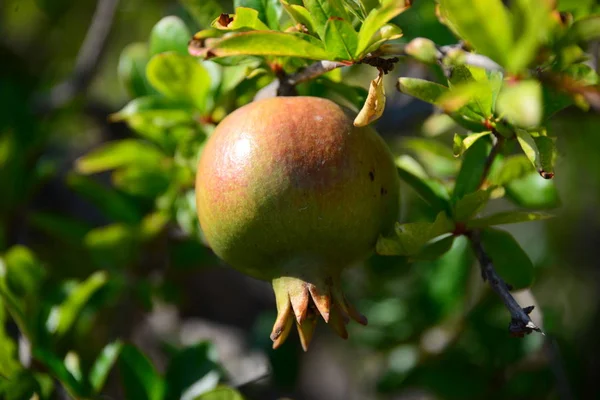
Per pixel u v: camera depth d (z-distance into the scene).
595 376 0.79
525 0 0.46
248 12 0.52
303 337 0.52
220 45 0.50
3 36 1.02
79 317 0.72
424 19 0.66
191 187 0.67
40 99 0.86
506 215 0.53
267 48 0.50
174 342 0.97
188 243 0.74
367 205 0.50
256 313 1.04
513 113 0.46
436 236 0.52
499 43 0.46
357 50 0.50
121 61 0.67
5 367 0.61
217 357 0.63
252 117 0.50
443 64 0.51
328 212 0.50
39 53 1.05
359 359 1.08
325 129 0.50
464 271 0.76
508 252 0.56
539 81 0.48
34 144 0.82
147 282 0.73
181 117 0.61
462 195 0.54
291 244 0.50
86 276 0.83
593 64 0.58
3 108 0.82
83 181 0.72
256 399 0.91
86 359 0.76
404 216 0.78
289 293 0.50
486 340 0.76
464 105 0.52
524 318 0.49
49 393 0.61
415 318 0.79
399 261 0.80
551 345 0.70
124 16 1.03
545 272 0.89
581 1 0.54
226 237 0.51
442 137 0.81
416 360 0.79
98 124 1.01
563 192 1.02
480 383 0.76
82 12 1.04
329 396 1.10
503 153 0.55
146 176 0.68
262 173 0.50
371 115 0.50
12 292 0.65
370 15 0.49
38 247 0.87
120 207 0.73
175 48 0.62
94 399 0.61
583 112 0.66
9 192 0.77
